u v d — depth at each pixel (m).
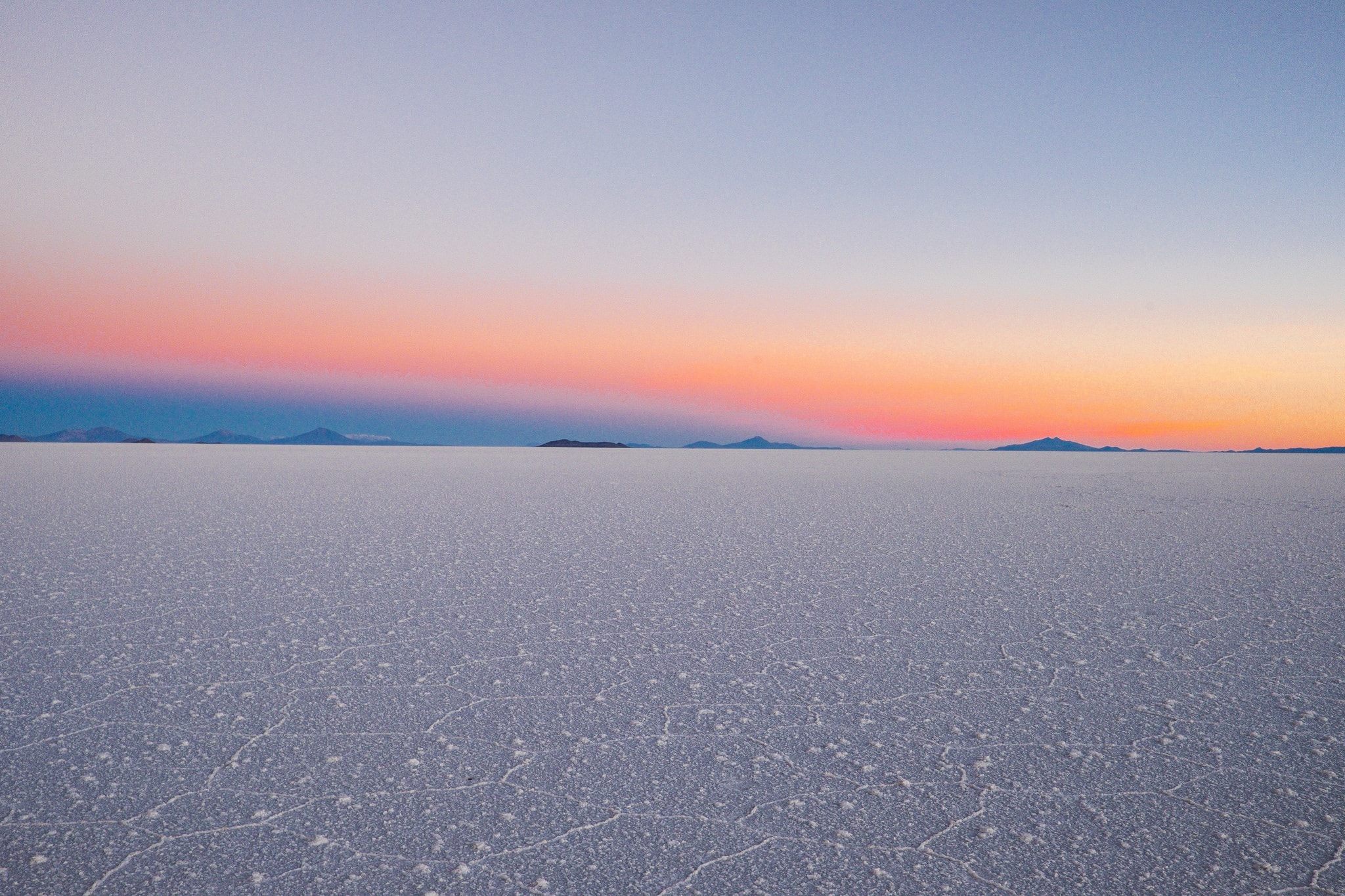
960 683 3.69
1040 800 2.54
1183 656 4.15
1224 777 2.71
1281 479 22.02
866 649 4.24
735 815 2.43
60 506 11.09
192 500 12.30
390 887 2.03
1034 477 23.05
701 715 3.27
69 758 2.80
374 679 3.69
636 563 6.83
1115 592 5.76
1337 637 4.52
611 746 2.95
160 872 2.10
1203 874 2.13
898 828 2.36
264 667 3.84
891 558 7.23
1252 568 6.80
